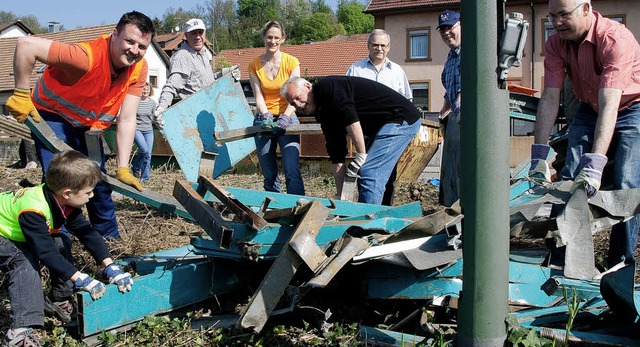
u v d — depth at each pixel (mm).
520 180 4453
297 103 5488
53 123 4758
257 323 3277
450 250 3592
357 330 3662
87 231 3799
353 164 5508
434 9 33500
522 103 6770
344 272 4070
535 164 4371
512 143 14656
